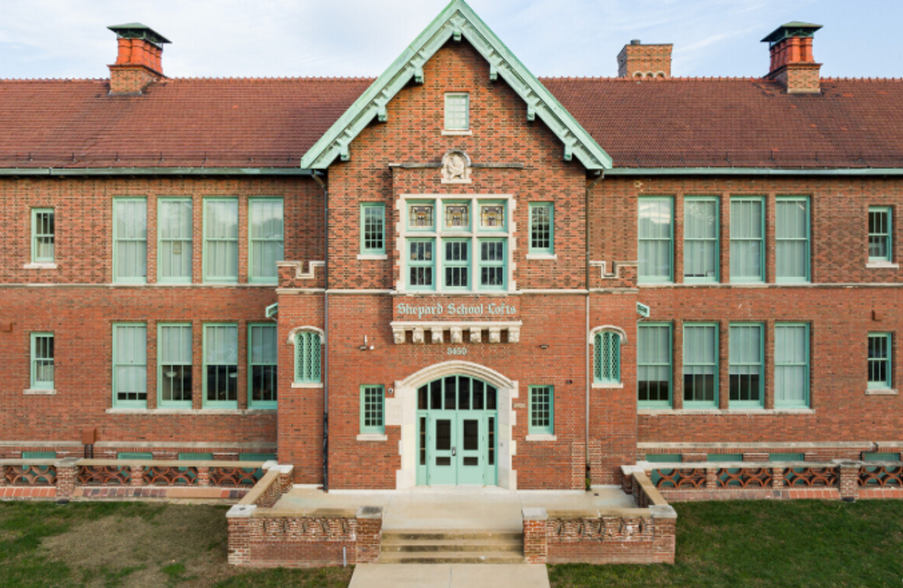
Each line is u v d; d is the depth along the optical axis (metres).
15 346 20.62
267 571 14.68
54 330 20.58
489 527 15.70
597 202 20.38
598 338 18.70
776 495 18.17
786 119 22.33
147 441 20.55
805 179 20.44
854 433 20.56
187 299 20.61
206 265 20.92
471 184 17.50
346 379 17.94
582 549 14.90
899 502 17.84
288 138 21.41
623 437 18.42
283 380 18.30
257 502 15.83
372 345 17.89
